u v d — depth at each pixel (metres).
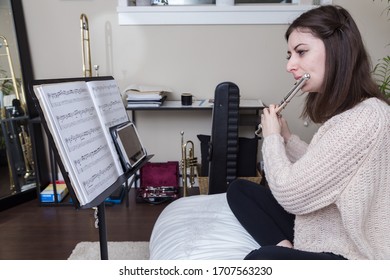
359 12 2.34
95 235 1.91
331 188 0.86
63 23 2.40
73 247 1.78
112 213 2.20
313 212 0.96
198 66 2.46
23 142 2.43
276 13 2.34
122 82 2.49
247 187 1.38
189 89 2.50
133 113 2.52
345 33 0.91
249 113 2.48
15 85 2.37
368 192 0.84
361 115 0.84
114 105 1.30
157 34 2.41
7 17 2.31
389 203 0.88
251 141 2.24
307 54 0.96
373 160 0.83
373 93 0.94
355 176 0.84
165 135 2.59
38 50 2.45
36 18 2.39
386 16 2.35
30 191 2.40
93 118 1.12
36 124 2.45
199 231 1.27
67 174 0.96
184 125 2.57
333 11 0.95
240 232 1.25
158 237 1.34
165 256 1.18
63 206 2.30
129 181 2.56
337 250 0.93
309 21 0.94
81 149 1.02
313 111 1.06
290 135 1.30
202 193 2.29
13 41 2.34
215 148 1.99
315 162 0.87
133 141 1.33
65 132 0.97
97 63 2.46
